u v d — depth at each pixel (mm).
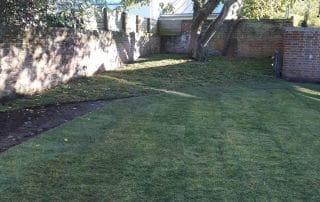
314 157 5207
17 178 4281
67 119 6828
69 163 4742
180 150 5332
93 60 11789
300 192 4156
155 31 18219
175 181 4336
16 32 7801
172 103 8359
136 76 11750
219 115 7387
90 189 4086
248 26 16188
